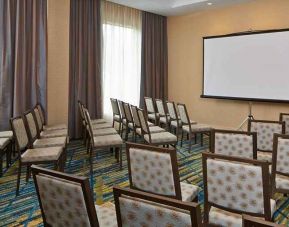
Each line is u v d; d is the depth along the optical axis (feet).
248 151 8.11
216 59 21.36
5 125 15.57
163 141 13.55
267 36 18.60
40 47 16.60
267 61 18.74
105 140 12.58
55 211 5.08
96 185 10.80
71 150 16.22
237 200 5.69
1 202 9.45
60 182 4.65
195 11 22.93
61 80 17.70
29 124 11.66
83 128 17.62
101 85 20.44
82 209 4.61
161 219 3.79
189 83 24.21
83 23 19.24
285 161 7.62
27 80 16.39
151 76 24.06
